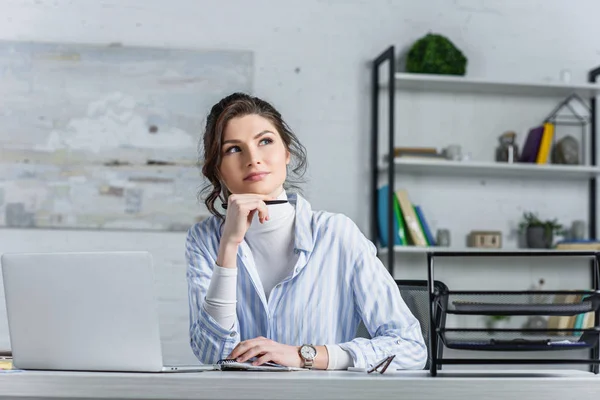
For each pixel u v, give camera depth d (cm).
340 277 177
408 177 407
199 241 179
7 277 137
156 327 131
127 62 390
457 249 391
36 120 385
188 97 392
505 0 421
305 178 397
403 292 203
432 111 410
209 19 399
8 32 388
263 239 175
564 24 425
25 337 137
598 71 415
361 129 404
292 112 401
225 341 156
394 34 410
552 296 136
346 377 123
